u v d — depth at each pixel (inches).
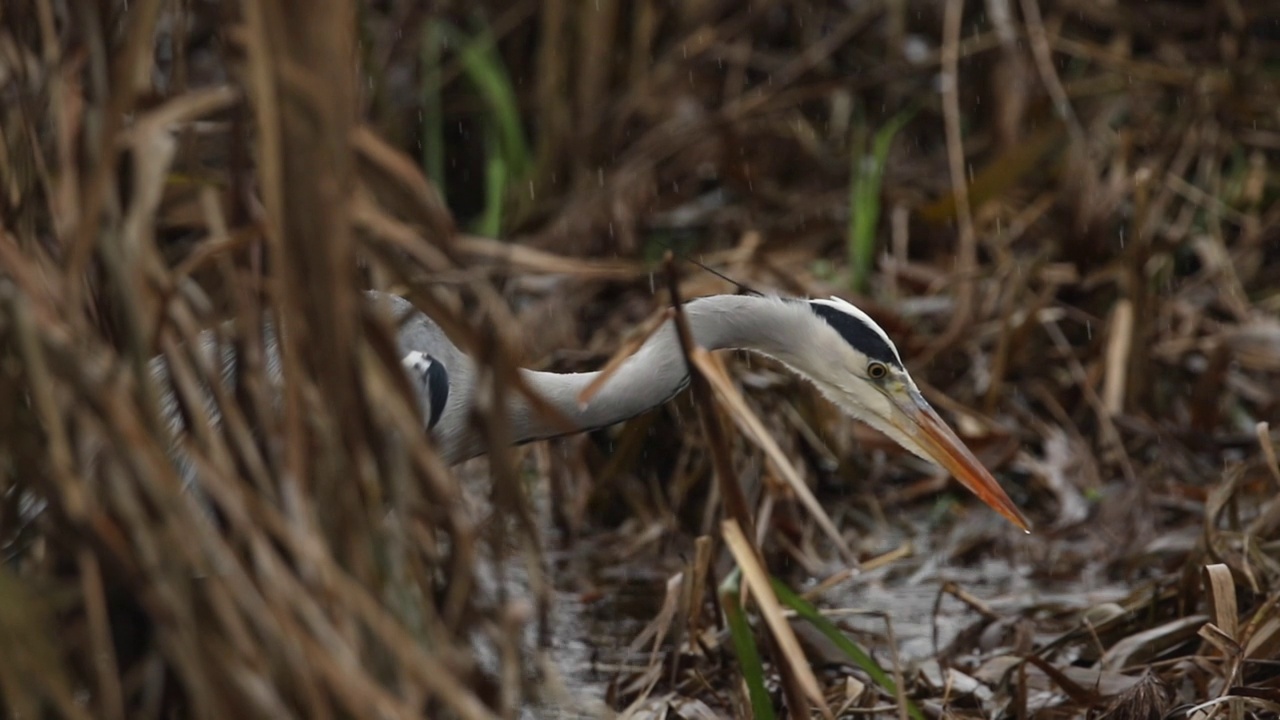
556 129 660.1
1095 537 496.4
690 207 651.5
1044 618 422.9
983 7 693.9
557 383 366.6
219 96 231.0
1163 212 619.2
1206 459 532.7
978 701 364.2
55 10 272.2
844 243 631.2
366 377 228.8
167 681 237.5
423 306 234.2
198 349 233.5
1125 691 328.8
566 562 483.2
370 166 231.9
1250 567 399.2
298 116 216.5
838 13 709.3
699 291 566.3
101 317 249.0
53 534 232.1
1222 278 594.6
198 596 220.8
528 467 526.0
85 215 218.8
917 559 487.5
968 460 391.9
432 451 237.3
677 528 498.6
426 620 234.2
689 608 373.7
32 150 258.4
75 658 239.1
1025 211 621.9
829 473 528.1
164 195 253.3
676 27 701.3
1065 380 561.9
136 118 248.5
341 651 217.9
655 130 664.4
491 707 242.7
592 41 660.1
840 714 350.3
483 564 455.2
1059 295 595.2
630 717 343.0
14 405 229.0
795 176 668.7
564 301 571.2
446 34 689.6
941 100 677.3
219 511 240.2
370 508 229.9
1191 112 635.5
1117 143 631.2
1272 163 656.4
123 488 216.7
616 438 527.2
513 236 634.2
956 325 563.8
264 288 243.1
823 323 394.0
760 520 461.4
